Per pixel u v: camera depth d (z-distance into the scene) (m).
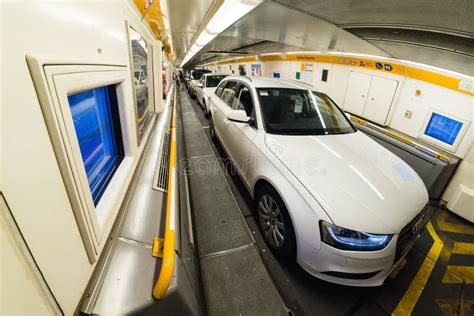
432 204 3.12
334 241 1.33
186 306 1.05
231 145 2.88
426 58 3.19
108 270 0.92
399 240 1.39
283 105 2.46
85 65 0.74
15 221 0.44
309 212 1.43
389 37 2.78
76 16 0.72
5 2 0.42
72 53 0.70
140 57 1.95
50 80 0.54
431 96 3.65
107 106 1.23
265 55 8.93
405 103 4.16
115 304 0.82
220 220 2.22
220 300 1.46
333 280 1.43
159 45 3.09
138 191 1.52
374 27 2.55
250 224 2.22
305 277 1.67
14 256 0.44
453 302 1.63
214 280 1.59
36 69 0.50
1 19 0.41
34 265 0.49
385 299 1.59
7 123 0.42
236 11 2.71
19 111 0.46
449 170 2.96
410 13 1.90
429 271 1.91
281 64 8.36
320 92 2.84
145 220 1.32
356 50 4.41
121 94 1.27
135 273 0.98
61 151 0.60
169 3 2.83
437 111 3.55
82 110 0.88
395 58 4.03
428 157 3.12
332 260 1.36
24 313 0.45
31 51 0.50
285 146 1.92
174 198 1.43
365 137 2.34
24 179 0.47
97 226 0.83
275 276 1.67
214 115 4.11
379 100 4.67
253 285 1.57
